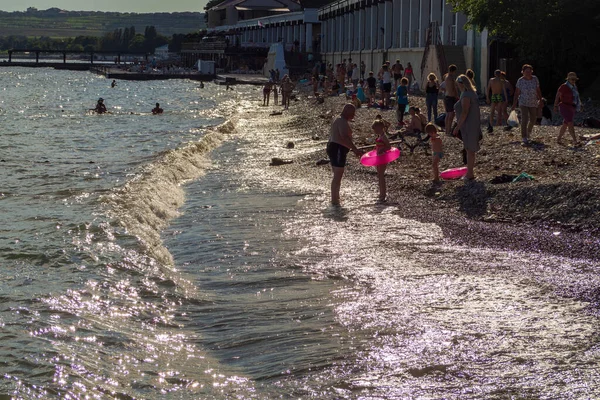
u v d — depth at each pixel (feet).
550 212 40.42
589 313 25.39
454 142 65.41
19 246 34.35
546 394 18.81
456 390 19.08
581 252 34.22
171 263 33.76
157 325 24.73
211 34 411.54
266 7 343.46
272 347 22.62
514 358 21.17
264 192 53.31
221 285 29.96
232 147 85.30
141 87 261.85
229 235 39.32
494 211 42.60
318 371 20.48
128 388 19.11
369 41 210.59
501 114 76.02
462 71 135.44
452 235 38.11
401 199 48.37
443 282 29.40
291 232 39.58
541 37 102.63
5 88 254.88
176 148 79.77
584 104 101.40
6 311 24.59
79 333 23.02
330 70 179.93
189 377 20.20
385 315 25.31
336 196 47.60
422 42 161.79
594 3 100.07
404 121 87.20
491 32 114.32
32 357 20.42
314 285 29.45
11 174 62.69
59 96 212.02
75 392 18.38
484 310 25.73
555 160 52.95
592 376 19.93
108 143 90.12
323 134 95.14
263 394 19.07
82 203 47.03
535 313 25.32
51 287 27.91
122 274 30.35
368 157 47.73
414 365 20.76
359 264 32.58
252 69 326.24
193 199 51.96
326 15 269.44
